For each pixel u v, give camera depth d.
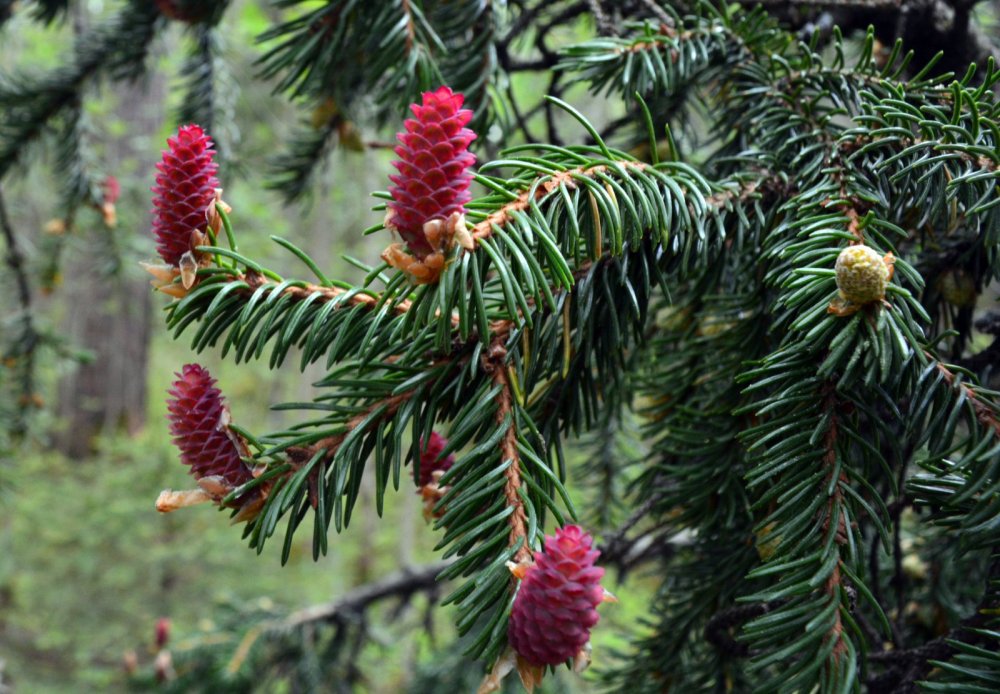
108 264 1.52
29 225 2.43
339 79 0.76
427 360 0.50
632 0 0.66
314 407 0.49
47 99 1.13
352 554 4.79
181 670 1.53
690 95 0.69
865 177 0.52
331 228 5.05
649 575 0.69
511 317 0.46
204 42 1.10
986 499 0.46
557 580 0.44
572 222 0.48
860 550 0.47
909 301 0.48
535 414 0.55
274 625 1.55
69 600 3.62
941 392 0.48
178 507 0.48
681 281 0.55
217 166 0.50
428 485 0.51
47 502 3.68
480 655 0.45
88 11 1.60
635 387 0.62
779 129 0.56
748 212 0.54
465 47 0.66
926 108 0.52
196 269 0.50
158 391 5.98
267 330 0.50
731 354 0.56
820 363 0.49
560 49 0.59
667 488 0.59
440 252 0.46
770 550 0.52
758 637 0.47
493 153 0.73
